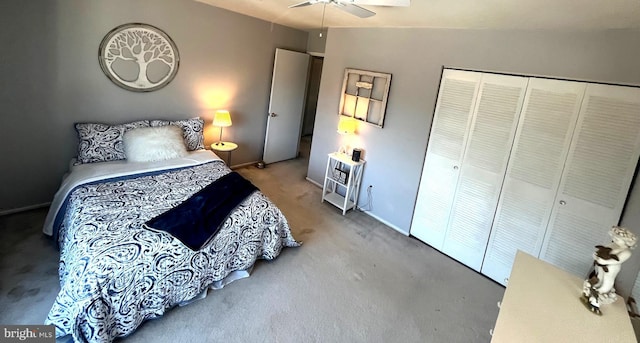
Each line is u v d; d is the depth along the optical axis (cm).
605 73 235
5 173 301
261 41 472
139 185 281
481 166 309
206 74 418
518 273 186
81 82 321
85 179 275
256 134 520
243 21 439
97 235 204
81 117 330
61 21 297
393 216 391
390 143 383
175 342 201
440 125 336
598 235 250
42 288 226
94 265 184
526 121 278
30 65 291
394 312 251
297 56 525
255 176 494
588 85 245
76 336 176
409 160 366
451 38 316
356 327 231
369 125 402
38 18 285
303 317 234
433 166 347
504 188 296
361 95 407
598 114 242
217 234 241
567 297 169
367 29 390
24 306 209
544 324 149
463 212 327
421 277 301
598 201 248
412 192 367
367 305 255
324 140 466
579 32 243
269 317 230
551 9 215
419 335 232
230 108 463
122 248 198
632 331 149
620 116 234
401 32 356
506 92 287
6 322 196
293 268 289
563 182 263
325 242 340
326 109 456
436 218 350
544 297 167
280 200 425
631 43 223
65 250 213
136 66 352
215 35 413
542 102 268
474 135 311
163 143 342
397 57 363
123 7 329
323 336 220
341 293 265
